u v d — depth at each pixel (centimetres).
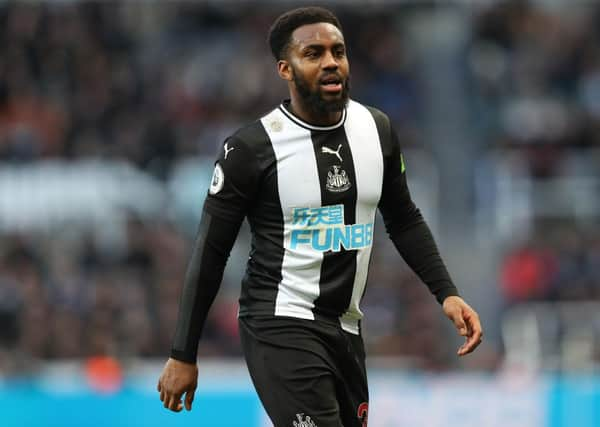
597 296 4169
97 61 5434
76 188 4575
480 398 2844
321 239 1416
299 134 1416
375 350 3784
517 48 5744
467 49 5709
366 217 1441
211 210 1426
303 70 1395
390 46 5675
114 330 3791
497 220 4681
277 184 1409
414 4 5906
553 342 3544
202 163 4794
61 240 4291
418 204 4722
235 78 5406
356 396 1471
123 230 4312
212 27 5806
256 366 1435
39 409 2877
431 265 1512
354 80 5475
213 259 1427
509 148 5025
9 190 4569
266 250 1434
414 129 5175
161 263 4206
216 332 3912
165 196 4597
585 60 5662
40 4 5628
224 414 2841
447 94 5469
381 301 4050
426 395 2856
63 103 5188
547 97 5447
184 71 5478
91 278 4094
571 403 2828
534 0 6144
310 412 1396
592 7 5994
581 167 4878
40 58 5406
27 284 4000
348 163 1424
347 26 5722
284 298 1423
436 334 3900
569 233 4478
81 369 3525
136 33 5684
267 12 5875
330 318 1431
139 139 4862
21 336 3812
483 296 4319
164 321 3891
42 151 4812
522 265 4306
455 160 5038
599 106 5434
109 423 2858
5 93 5212
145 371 3388
